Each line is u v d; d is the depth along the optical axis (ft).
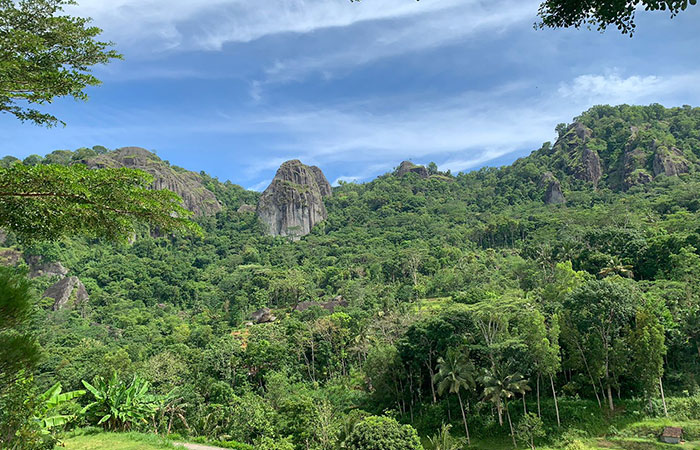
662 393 125.08
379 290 286.87
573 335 136.46
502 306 143.23
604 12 23.24
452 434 134.82
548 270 236.84
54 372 170.19
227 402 157.79
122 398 106.22
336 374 190.08
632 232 225.56
